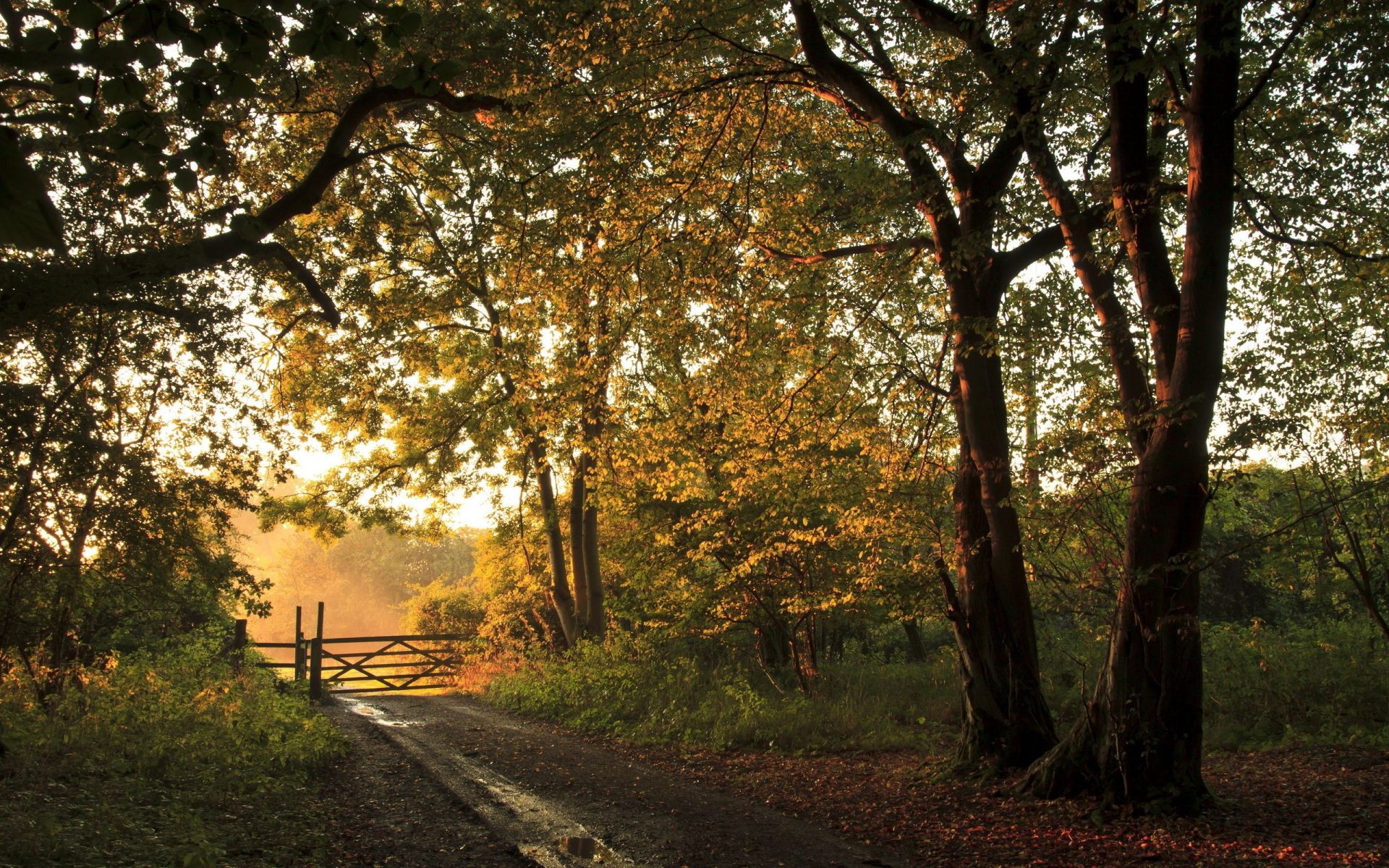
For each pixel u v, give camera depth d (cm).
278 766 1010
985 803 902
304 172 1454
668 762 1190
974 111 860
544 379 1753
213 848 640
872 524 1380
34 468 881
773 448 1395
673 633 1814
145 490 1011
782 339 1320
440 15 1150
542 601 2456
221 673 1469
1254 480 1247
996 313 1062
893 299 1320
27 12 479
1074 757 886
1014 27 828
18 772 840
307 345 1806
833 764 1148
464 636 2353
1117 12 816
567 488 2203
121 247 902
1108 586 1044
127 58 339
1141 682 841
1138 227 891
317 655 2019
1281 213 1105
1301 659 1347
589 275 1291
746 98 1202
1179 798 810
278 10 364
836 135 1305
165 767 930
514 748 1284
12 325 814
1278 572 1439
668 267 1299
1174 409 796
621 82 1077
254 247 1098
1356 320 1205
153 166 418
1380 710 1212
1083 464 1041
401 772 1073
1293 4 898
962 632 1052
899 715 1528
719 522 1739
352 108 1175
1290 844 709
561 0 1057
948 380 1300
